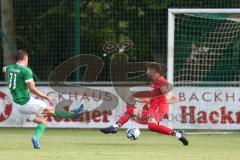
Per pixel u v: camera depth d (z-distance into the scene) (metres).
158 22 71.69
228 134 53.97
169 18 55.16
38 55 71.44
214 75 60.00
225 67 59.91
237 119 55.38
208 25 60.00
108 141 47.22
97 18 72.94
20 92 39.56
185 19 60.16
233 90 55.38
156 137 51.22
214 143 46.25
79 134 53.34
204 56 60.22
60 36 71.50
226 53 59.91
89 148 41.53
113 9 73.12
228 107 55.47
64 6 71.69
